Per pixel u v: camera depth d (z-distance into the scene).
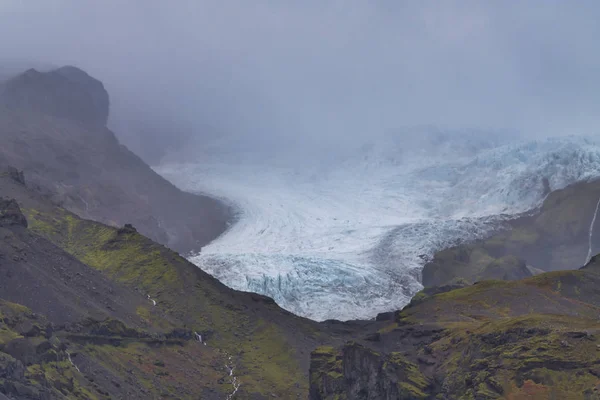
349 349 177.25
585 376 145.62
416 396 162.38
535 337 160.00
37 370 131.25
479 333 172.25
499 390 149.62
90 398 143.62
